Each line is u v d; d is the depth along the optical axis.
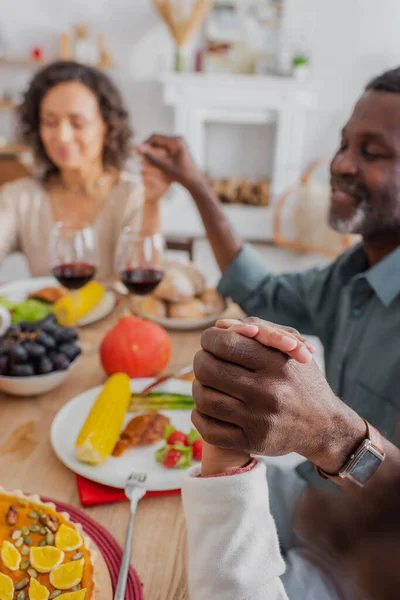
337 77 4.29
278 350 0.44
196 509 0.46
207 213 1.24
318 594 0.61
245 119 4.34
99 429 0.77
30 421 0.88
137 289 1.18
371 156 0.85
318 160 4.50
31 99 1.75
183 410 0.90
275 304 1.19
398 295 0.87
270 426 0.43
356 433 0.50
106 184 1.85
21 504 0.65
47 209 1.84
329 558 0.60
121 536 0.65
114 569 0.58
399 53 4.19
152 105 4.44
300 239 4.11
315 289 1.12
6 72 4.34
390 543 0.50
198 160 4.45
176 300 1.28
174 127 4.48
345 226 0.92
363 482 0.51
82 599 0.52
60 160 1.73
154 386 0.96
